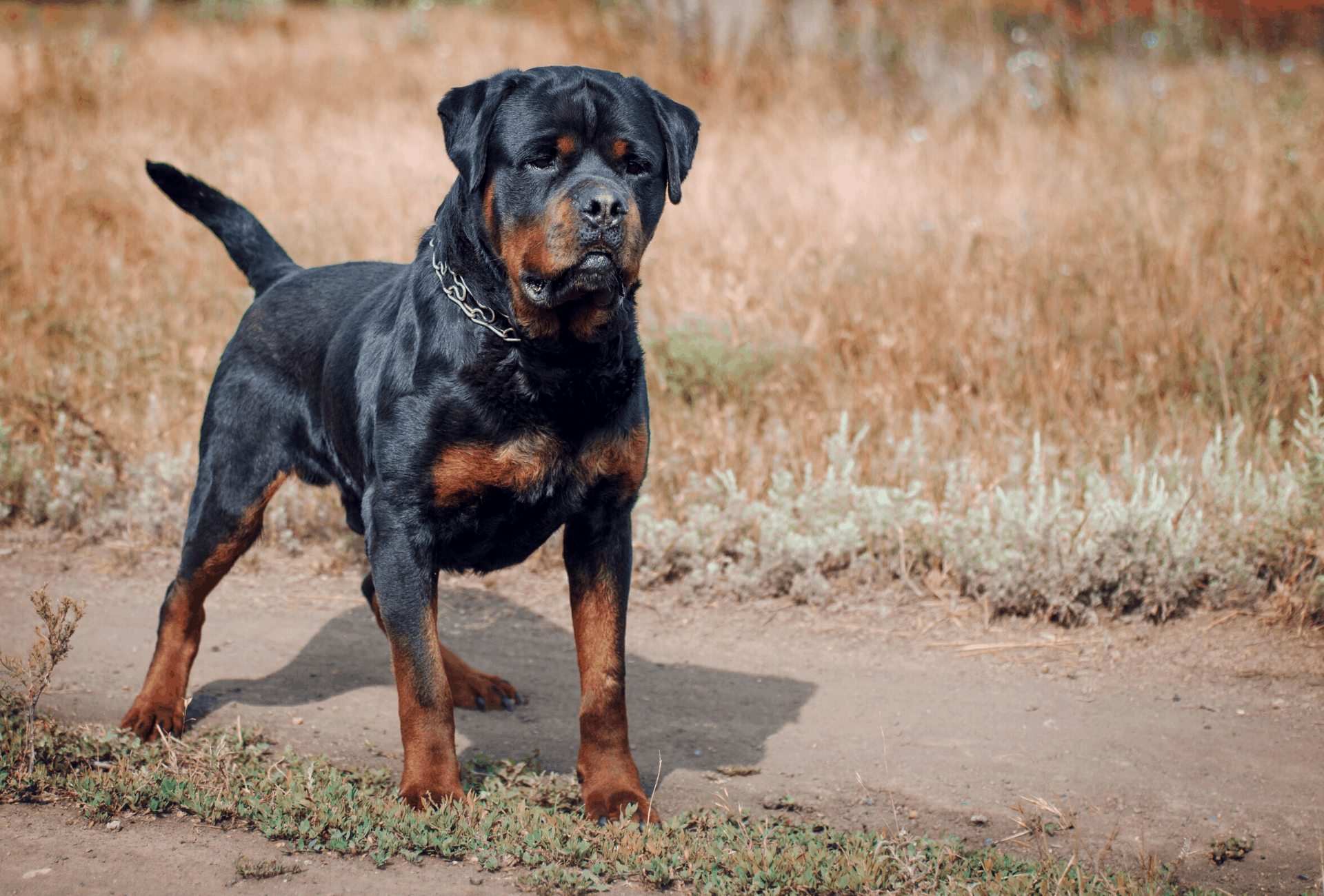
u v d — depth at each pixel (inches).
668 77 467.5
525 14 784.3
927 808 120.0
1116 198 294.7
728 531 191.3
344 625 173.8
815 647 167.0
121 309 269.0
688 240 296.8
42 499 206.2
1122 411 210.8
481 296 109.2
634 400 114.4
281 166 386.3
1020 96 408.8
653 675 157.9
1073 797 122.2
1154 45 453.4
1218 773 126.3
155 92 500.7
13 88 478.3
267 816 104.9
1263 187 287.3
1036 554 173.0
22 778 109.7
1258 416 207.6
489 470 109.3
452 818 105.4
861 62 455.8
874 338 238.5
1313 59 462.3
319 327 134.1
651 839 102.5
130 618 170.6
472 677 148.3
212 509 134.7
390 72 571.2
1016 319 239.6
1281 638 158.6
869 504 188.7
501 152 109.7
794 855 99.4
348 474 129.0
